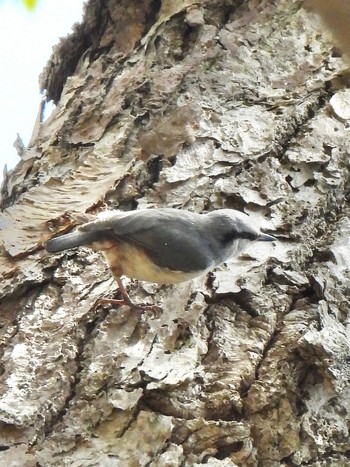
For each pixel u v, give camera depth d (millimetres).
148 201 4148
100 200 4191
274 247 3926
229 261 3832
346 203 4320
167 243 3420
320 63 5082
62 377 3242
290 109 4715
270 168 4293
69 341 3414
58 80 5812
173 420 3066
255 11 5395
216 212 3633
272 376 3287
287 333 3463
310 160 4352
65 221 4062
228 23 5344
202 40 5172
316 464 3098
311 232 4051
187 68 4969
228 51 5082
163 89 4844
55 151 4770
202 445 3025
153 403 3158
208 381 3248
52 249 3486
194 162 4320
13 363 3305
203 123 4543
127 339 3414
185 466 2951
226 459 2967
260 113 4680
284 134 4547
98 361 3305
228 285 3670
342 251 3900
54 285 3750
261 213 4090
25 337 3447
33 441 3008
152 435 3006
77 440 3012
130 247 3492
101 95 5047
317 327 3520
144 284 3750
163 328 3455
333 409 3295
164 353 3342
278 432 3146
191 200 4094
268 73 5000
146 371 3205
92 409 3098
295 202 4148
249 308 3611
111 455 2957
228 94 4809
